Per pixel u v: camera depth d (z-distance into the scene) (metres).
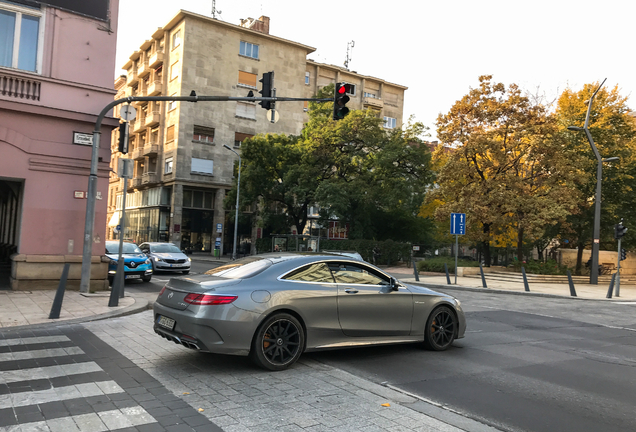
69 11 12.49
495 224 27.59
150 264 16.59
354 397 4.79
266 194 36.12
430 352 7.13
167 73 44.31
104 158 12.95
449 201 28.23
